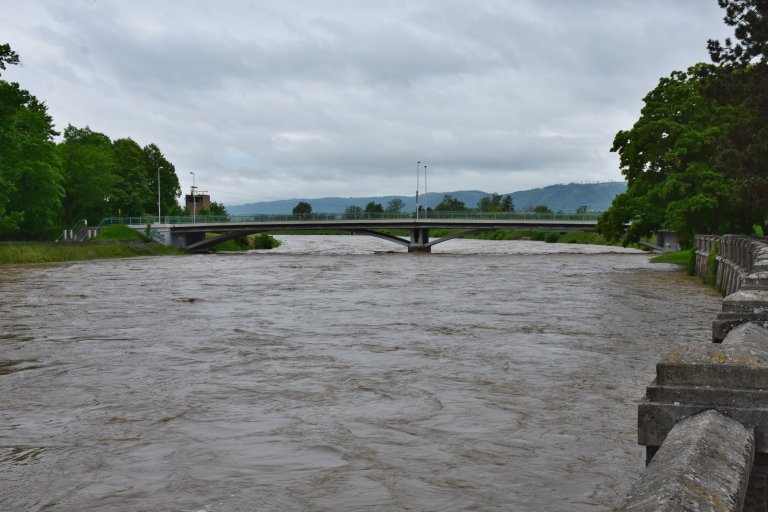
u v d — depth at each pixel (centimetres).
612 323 2203
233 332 2012
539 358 1584
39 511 732
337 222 9262
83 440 980
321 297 3142
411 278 4450
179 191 13712
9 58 6278
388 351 1684
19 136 7075
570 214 8694
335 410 1131
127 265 6181
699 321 2262
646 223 5978
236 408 1149
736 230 5747
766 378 355
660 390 366
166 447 945
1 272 5144
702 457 293
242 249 11438
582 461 877
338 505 743
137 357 1617
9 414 1123
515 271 5194
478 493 775
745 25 4194
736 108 5581
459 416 1089
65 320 2308
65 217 9762
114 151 11550
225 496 770
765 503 344
